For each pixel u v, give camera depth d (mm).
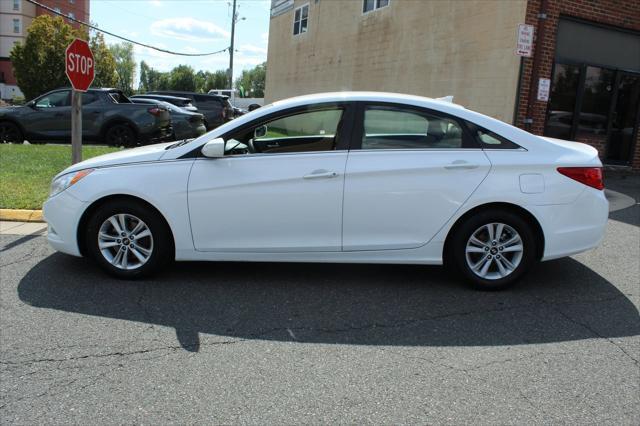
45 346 3516
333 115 4578
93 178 4531
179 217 4473
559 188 4453
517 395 3055
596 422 2818
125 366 3287
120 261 4684
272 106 4613
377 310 4207
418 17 14258
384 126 4520
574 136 11641
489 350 3588
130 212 4547
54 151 11594
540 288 4754
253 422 2760
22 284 4566
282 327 3873
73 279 4703
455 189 4406
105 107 13695
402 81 15094
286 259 4551
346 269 5145
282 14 24031
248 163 4449
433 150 4473
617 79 11859
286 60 23703
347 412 2859
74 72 6539
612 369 3373
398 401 2967
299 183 4402
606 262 5531
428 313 4168
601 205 4570
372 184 4402
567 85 11375
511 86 10969
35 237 5918
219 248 4535
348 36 18234
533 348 3633
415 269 5180
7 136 13789
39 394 2973
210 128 22000
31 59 43750
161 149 4664
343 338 3723
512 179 4422
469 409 2906
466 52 12359
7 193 7289
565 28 11102
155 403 2908
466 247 4527
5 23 72812
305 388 3082
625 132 12305
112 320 3926
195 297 4383
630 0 11477
